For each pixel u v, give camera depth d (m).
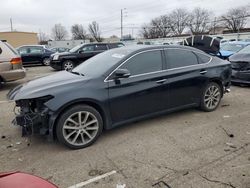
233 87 8.51
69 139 4.16
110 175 3.42
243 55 8.58
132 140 4.46
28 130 4.24
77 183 3.28
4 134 4.85
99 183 3.26
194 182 3.21
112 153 4.02
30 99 4.06
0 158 3.95
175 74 5.13
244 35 44.31
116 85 4.46
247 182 3.18
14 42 57.56
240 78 8.28
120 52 5.02
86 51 14.69
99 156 3.94
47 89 4.11
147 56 4.90
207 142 4.31
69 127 4.12
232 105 6.39
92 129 4.30
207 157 3.80
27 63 18.27
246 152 3.92
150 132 4.77
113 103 4.45
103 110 4.37
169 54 5.18
